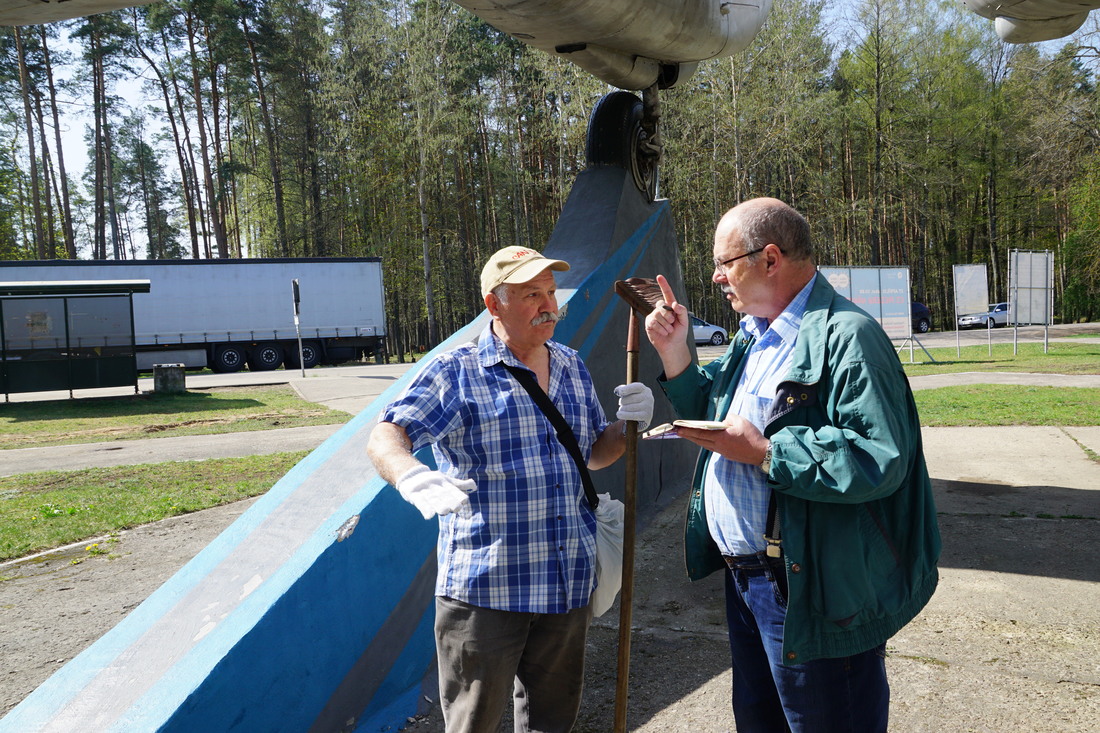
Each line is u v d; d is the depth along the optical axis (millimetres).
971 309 18188
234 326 27562
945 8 38688
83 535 5824
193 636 2307
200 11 39125
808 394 1790
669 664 3271
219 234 40906
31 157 40125
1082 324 33781
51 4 3535
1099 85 24484
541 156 41969
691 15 5277
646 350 5664
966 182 42938
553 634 2043
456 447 1971
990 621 3576
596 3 4652
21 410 15055
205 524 6137
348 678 2664
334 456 3240
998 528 4938
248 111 48438
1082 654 3209
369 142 36094
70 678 2227
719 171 34562
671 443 6262
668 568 4418
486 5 4535
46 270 25062
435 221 40781
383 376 20578
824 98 32688
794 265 1919
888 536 1820
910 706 2855
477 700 1965
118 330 16969
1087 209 26531
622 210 5473
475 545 1962
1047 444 7574
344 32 39781
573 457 2047
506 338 2059
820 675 1824
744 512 1922
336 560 2635
